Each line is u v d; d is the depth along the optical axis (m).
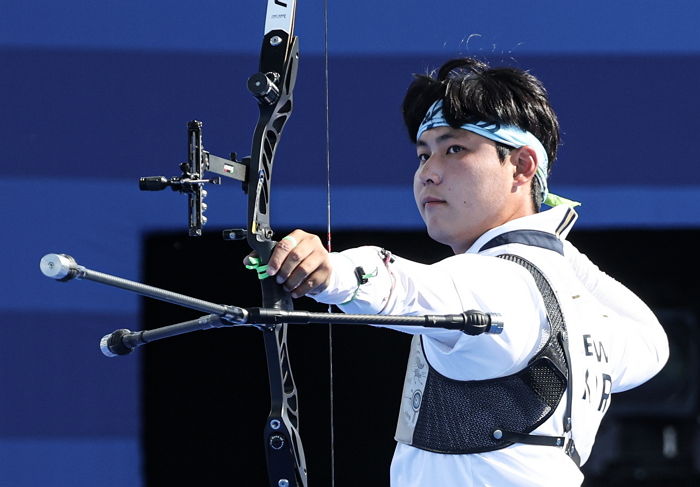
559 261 8.70
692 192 14.45
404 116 9.55
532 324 7.88
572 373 8.16
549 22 14.40
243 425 15.69
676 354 16.88
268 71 8.40
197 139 7.63
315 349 16.12
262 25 14.30
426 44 14.38
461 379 8.04
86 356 14.06
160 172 14.20
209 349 15.62
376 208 14.34
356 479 16.19
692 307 16.83
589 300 8.98
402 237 15.73
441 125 8.89
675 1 14.48
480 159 8.81
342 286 7.21
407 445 8.50
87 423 14.05
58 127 14.09
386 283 7.37
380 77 14.39
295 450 8.08
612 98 14.44
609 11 14.45
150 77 14.21
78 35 14.16
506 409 7.97
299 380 16.09
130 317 14.15
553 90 14.41
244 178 8.12
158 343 15.55
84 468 14.02
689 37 14.47
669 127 14.46
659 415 16.89
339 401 16.19
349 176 14.36
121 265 14.14
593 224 14.45
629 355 9.58
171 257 15.33
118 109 14.17
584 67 14.43
